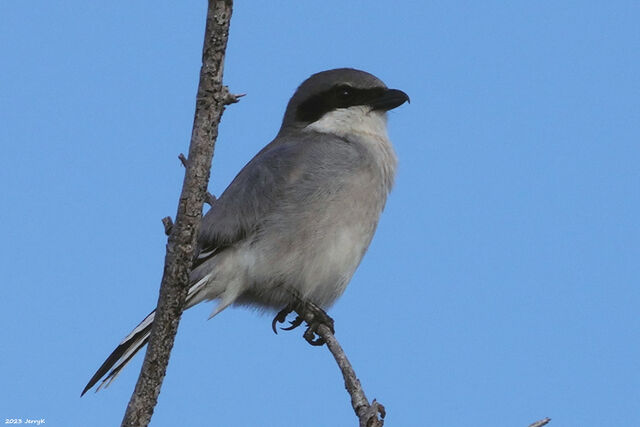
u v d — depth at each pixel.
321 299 11.47
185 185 7.02
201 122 6.87
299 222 11.06
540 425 7.16
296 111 12.78
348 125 12.27
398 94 12.38
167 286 7.30
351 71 12.62
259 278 11.12
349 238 11.30
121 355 9.57
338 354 9.09
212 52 6.65
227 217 11.07
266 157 11.55
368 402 8.34
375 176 11.62
